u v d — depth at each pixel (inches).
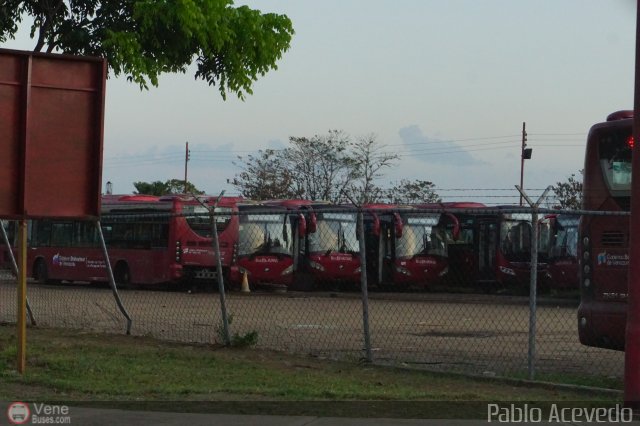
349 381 447.2
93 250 1403.8
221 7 636.1
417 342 679.7
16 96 442.3
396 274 1405.0
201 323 791.1
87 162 454.9
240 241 1362.0
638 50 365.1
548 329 807.7
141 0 614.5
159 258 1320.1
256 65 660.7
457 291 1438.2
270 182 2511.1
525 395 419.5
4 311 864.3
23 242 451.8
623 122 522.9
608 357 603.5
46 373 451.5
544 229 1338.6
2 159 439.5
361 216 531.2
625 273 506.0
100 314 849.5
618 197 517.0
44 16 641.6
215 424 341.4
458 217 1439.5
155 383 428.5
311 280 1425.9
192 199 1315.2
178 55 633.6
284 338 685.3
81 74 454.3
